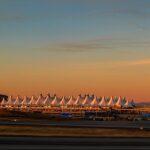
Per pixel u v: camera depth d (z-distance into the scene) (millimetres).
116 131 79688
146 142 60688
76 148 52750
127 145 57000
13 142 57344
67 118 186875
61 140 61062
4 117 157000
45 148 52031
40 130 77938
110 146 55562
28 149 50969
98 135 71938
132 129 84625
